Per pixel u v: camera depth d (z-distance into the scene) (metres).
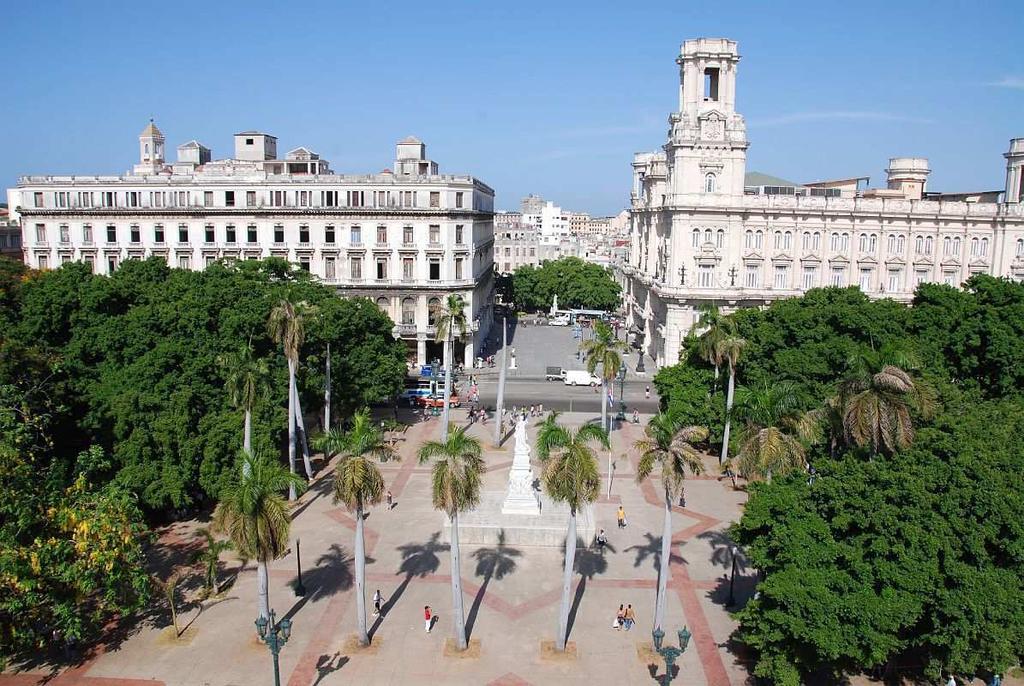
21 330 67.75
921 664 44.38
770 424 56.34
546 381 122.88
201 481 61.06
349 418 89.06
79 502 45.75
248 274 88.31
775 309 88.00
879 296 128.38
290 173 130.38
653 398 112.38
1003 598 37.50
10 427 48.28
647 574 57.00
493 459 82.38
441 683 43.88
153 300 76.81
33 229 125.75
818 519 43.31
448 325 83.06
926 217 127.06
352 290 122.69
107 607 48.06
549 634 48.97
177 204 123.38
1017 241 128.12
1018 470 42.12
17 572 40.72
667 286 128.62
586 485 44.47
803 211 125.00
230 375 61.28
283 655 46.38
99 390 62.84
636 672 45.12
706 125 122.56
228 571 56.97
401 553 59.97
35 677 44.09
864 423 45.88
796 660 39.81
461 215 122.12
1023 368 73.00
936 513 40.69
